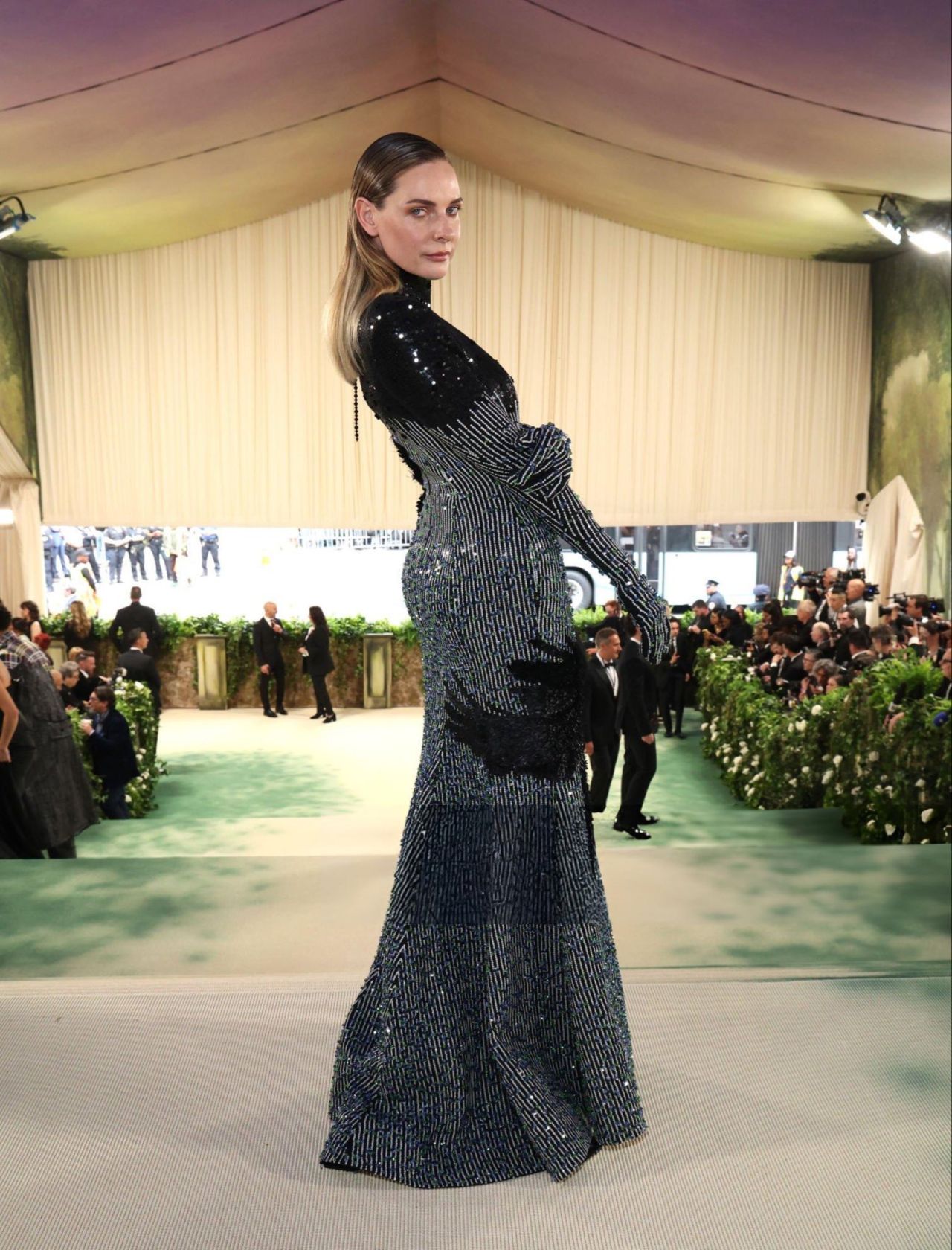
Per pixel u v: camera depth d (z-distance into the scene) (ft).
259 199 48.29
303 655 50.44
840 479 53.67
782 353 53.06
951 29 23.75
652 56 30.81
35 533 52.49
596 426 53.21
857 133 33.06
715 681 40.04
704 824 31.09
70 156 36.88
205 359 52.65
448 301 52.44
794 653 37.40
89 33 26.48
